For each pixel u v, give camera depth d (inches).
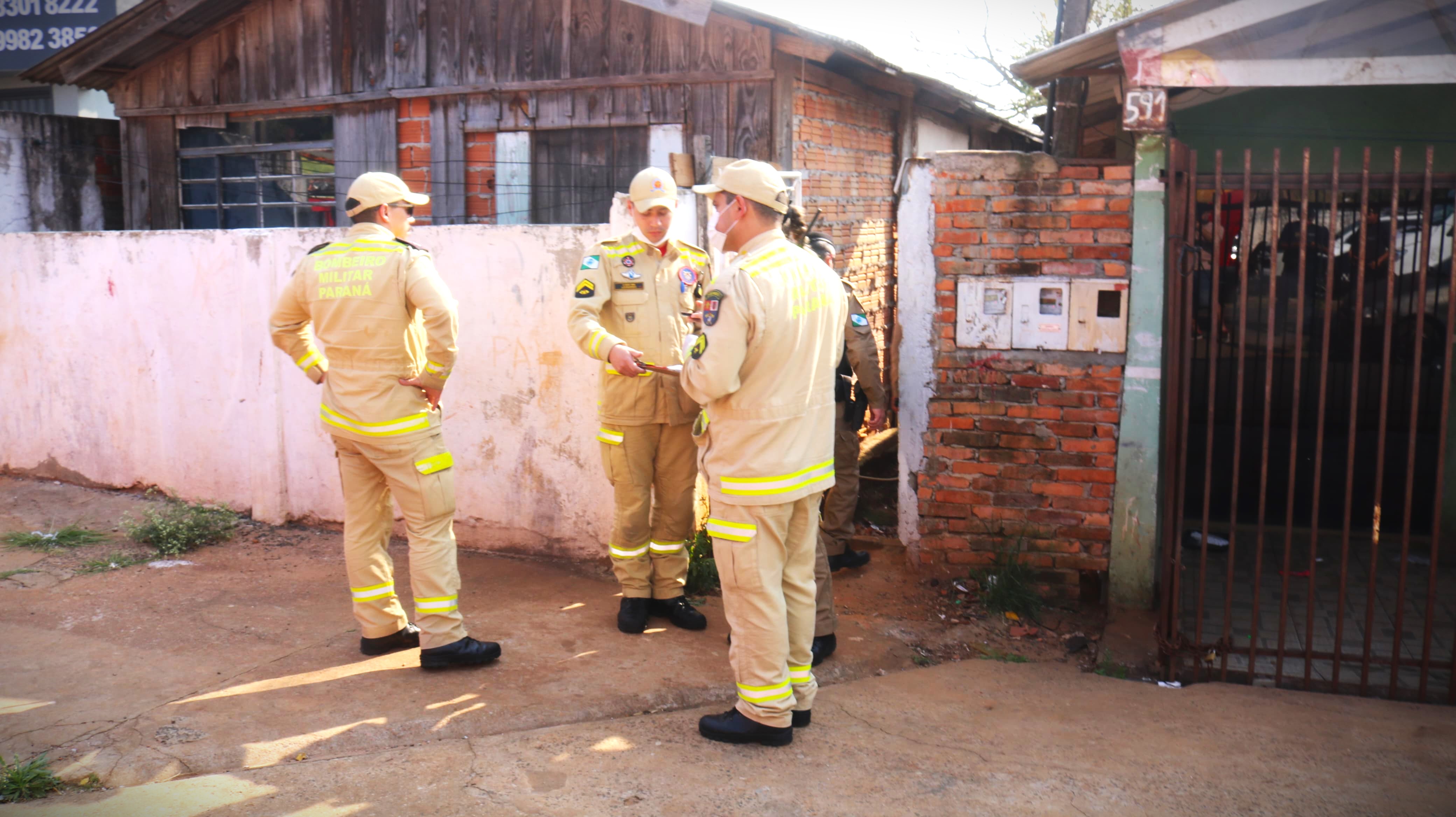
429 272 150.4
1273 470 276.8
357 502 157.5
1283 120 264.2
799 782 124.0
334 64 355.9
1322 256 265.9
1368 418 268.2
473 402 210.7
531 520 210.1
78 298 245.6
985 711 152.1
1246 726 145.8
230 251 224.8
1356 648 183.0
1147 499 198.1
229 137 379.6
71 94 500.4
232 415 231.3
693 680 155.3
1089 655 184.7
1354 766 131.6
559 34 326.0
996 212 199.0
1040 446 203.3
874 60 302.5
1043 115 324.5
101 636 165.3
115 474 249.1
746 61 302.7
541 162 334.6
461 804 115.6
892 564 223.3
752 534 129.4
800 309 128.5
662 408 169.2
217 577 197.8
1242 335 161.3
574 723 140.3
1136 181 190.4
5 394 260.4
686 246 176.9
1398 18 170.7
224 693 143.9
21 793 115.1
